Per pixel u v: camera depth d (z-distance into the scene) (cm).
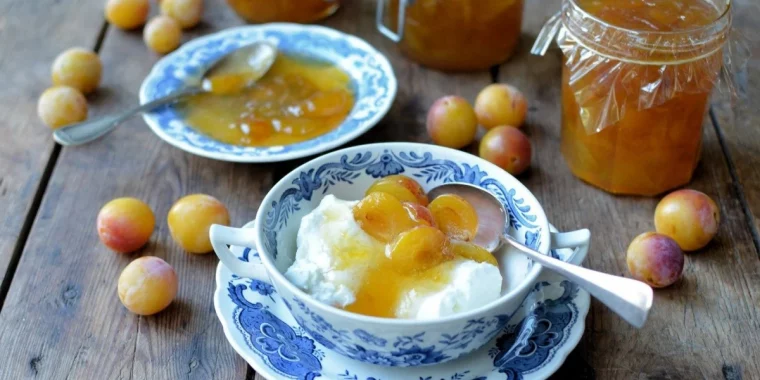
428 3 76
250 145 71
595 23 64
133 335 60
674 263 61
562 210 67
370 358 54
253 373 58
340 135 69
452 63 78
